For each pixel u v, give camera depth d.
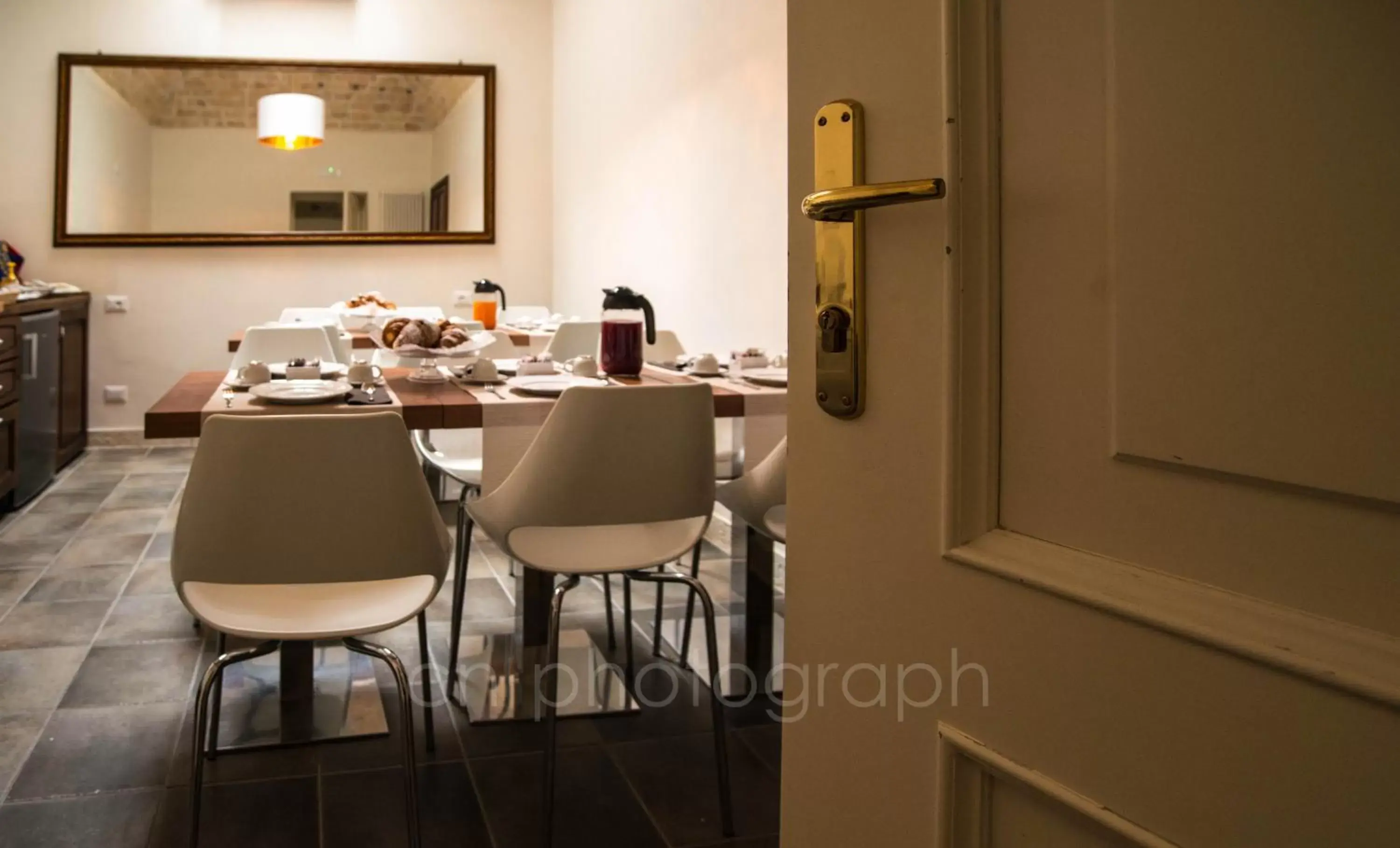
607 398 1.84
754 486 2.17
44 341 4.73
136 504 4.49
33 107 5.75
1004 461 0.67
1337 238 0.48
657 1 4.64
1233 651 0.52
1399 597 0.47
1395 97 0.46
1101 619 0.60
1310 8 0.49
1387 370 0.46
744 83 3.70
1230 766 0.53
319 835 1.80
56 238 5.80
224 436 1.51
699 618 3.00
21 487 4.37
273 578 1.58
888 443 0.73
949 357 0.67
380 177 6.27
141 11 5.86
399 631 2.86
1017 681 0.65
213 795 1.94
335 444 1.54
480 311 4.21
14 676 2.50
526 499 1.88
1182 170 0.55
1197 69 0.54
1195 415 0.55
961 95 0.66
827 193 0.70
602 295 5.58
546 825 1.75
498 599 3.19
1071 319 0.61
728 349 3.90
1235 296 0.52
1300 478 0.50
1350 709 0.48
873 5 0.72
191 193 6.00
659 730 2.24
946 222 0.67
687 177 4.30
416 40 6.29
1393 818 0.47
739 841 1.81
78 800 1.90
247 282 6.13
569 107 6.21
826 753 0.81
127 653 2.67
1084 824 0.62
